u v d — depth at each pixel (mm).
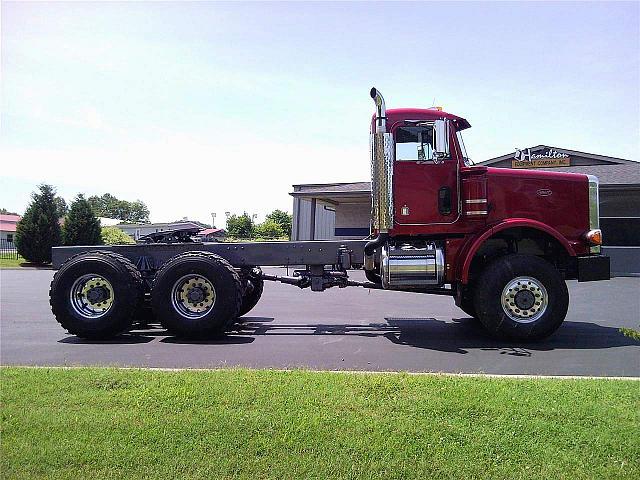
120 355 6637
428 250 7840
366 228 28844
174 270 7836
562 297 7484
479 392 4469
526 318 7520
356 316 10328
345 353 6695
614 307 11695
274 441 3482
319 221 31203
